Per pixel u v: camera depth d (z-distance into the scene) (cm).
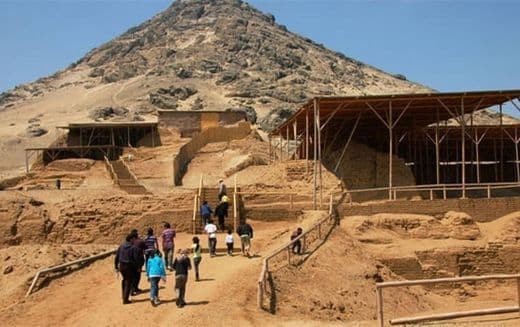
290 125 4412
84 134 6506
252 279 2180
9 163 8100
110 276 2444
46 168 5556
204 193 3281
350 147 4156
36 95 14725
